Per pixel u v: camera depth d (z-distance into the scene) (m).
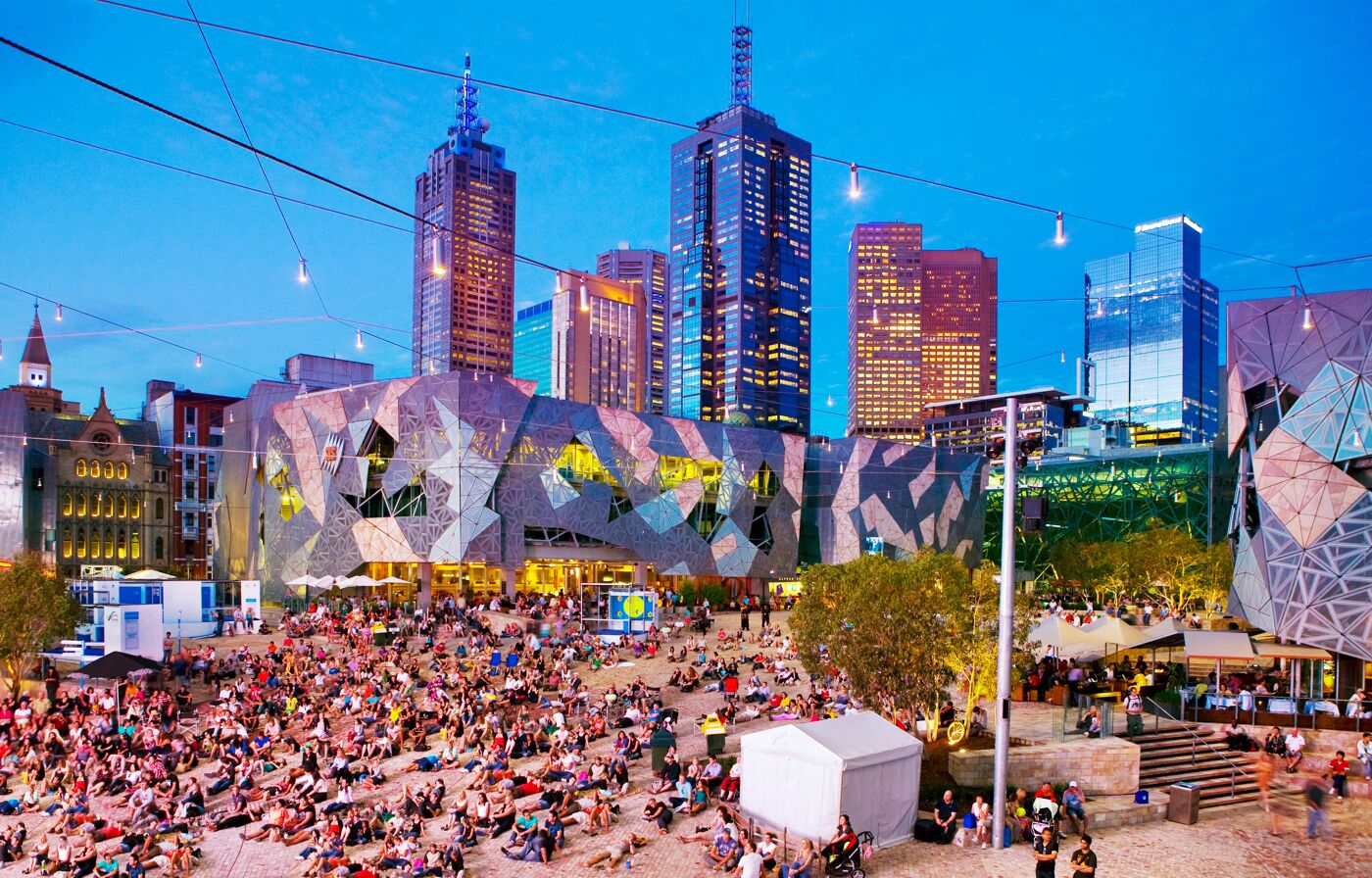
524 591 82.19
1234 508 52.50
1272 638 45.66
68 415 131.50
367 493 76.62
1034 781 29.20
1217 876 23.20
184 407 121.25
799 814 24.77
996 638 31.64
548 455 76.00
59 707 39.31
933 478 100.81
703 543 84.56
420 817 26.92
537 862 24.11
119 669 37.41
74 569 100.06
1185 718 35.31
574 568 85.44
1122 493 120.81
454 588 82.56
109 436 104.19
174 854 23.97
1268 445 44.12
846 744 24.97
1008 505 24.45
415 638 55.75
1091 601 87.75
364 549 75.62
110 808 29.48
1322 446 42.16
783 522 90.62
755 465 88.88
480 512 71.50
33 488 99.69
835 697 39.28
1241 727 34.41
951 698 36.34
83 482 101.88
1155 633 39.12
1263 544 43.81
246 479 100.38
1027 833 25.94
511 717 38.22
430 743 35.78
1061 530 124.94
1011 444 24.31
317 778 29.78
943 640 30.67
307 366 109.38
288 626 57.78
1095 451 137.00
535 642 51.28
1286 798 29.19
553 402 77.00
